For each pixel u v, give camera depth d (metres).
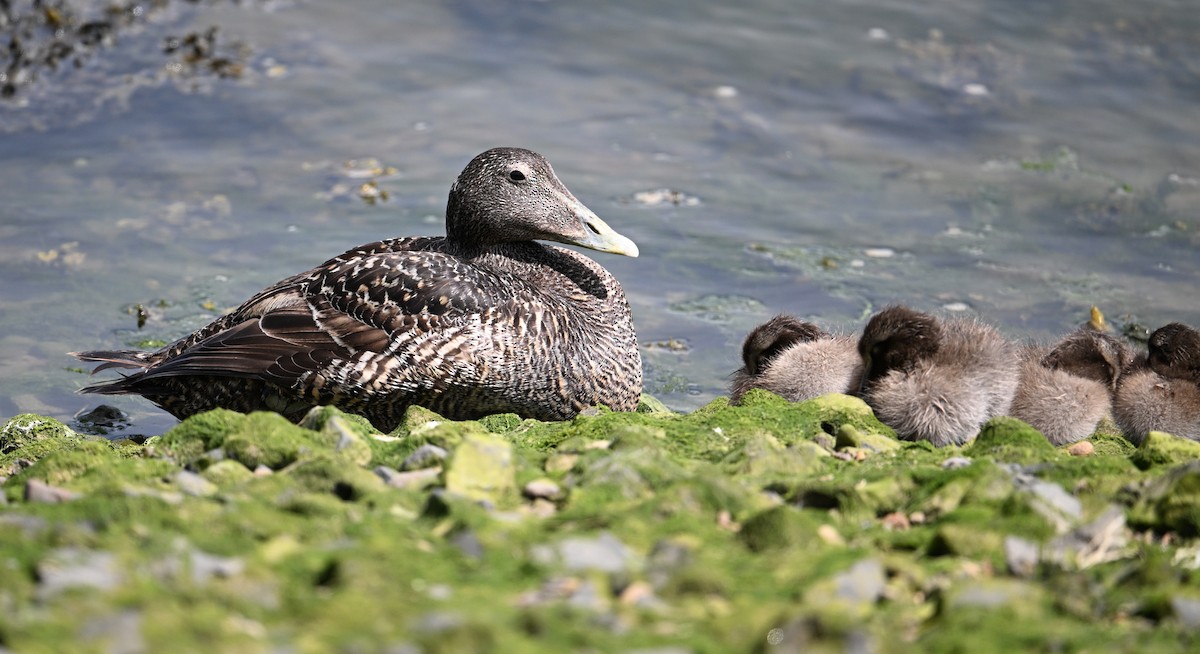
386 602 5.89
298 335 11.57
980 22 21.97
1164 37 21.44
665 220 17.20
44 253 15.91
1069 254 16.64
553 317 11.97
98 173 17.67
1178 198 17.70
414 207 17.27
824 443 10.02
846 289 15.80
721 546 7.01
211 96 19.55
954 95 20.06
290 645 5.44
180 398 12.04
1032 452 9.16
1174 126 19.30
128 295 15.17
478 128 19.08
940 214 17.50
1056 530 7.33
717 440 9.79
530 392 11.84
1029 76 20.52
